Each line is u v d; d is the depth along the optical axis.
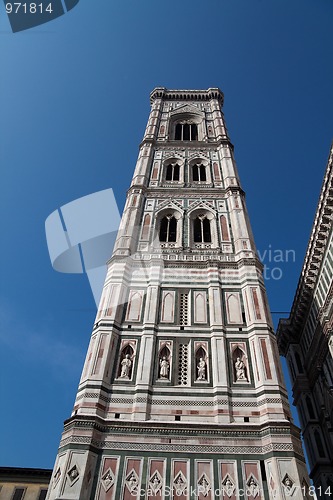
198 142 51.00
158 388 23.47
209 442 20.61
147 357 25.03
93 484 18.98
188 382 23.97
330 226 30.42
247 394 22.98
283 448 19.84
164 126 56.56
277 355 25.22
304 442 32.03
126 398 22.84
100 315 27.83
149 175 44.28
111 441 20.66
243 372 24.20
